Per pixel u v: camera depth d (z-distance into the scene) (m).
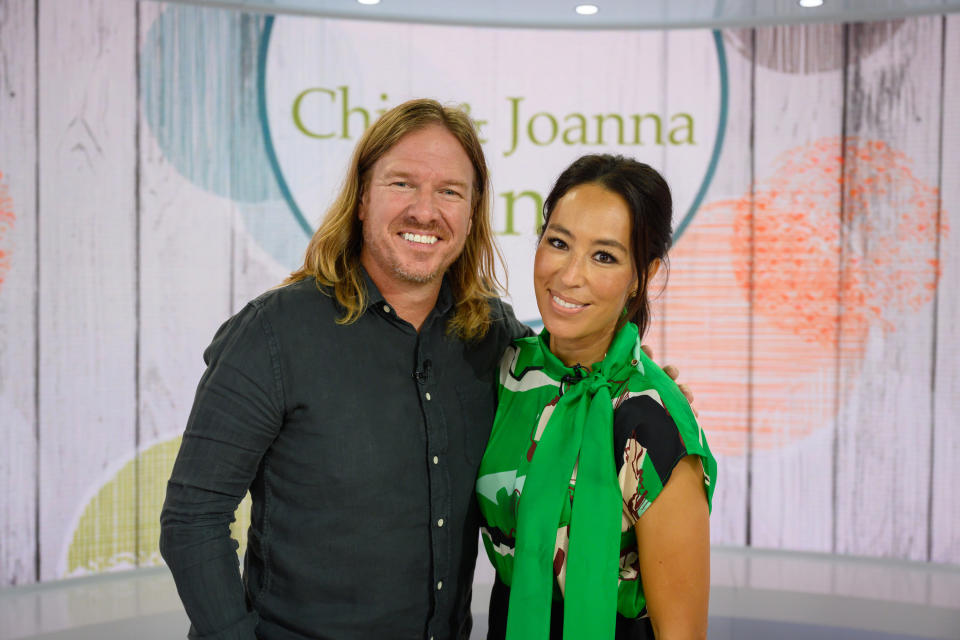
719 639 2.83
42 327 3.15
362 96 3.47
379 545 1.51
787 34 3.50
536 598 1.43
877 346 3.50
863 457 3.53
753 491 3.61
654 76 3.57
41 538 3.20
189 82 3.28
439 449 1.57
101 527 3.27
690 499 1.39
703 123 3.56
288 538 1.52
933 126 3.40
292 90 3.40
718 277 3.59
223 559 1.46
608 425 1.44
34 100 3.10
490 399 1.68
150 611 2.99
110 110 3.19
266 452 1.55
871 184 3.47
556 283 1.47
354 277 1.56
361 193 1.60
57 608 3.00
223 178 3.35
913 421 3.47
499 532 1.59
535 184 3.58
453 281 1.68
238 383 1.46
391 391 1.55
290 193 3.43
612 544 1.39
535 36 3.55
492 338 1.72
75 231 3.17
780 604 3.07
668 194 1.49
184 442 1.49
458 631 1.63
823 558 3.54
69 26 3.12
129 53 3.20
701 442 1.41
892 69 3.43
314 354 1.51
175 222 3.30
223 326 1.57
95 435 3.24
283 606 1.53
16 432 3.14
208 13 3.29
